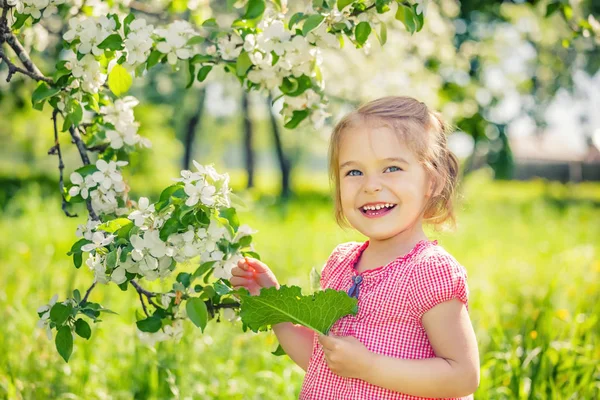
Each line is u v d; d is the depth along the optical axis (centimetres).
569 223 989
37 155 1692
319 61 214
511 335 340
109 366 313
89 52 200
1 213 906
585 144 1900
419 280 171
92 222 193
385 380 165
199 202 175
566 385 284
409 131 182
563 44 333
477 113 980
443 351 169
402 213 179
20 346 324
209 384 301
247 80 217
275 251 679
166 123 1595
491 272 570
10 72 212
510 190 2345
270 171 4066
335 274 196
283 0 213
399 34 619
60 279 453
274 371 323
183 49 201
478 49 1010
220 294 188
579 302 339
